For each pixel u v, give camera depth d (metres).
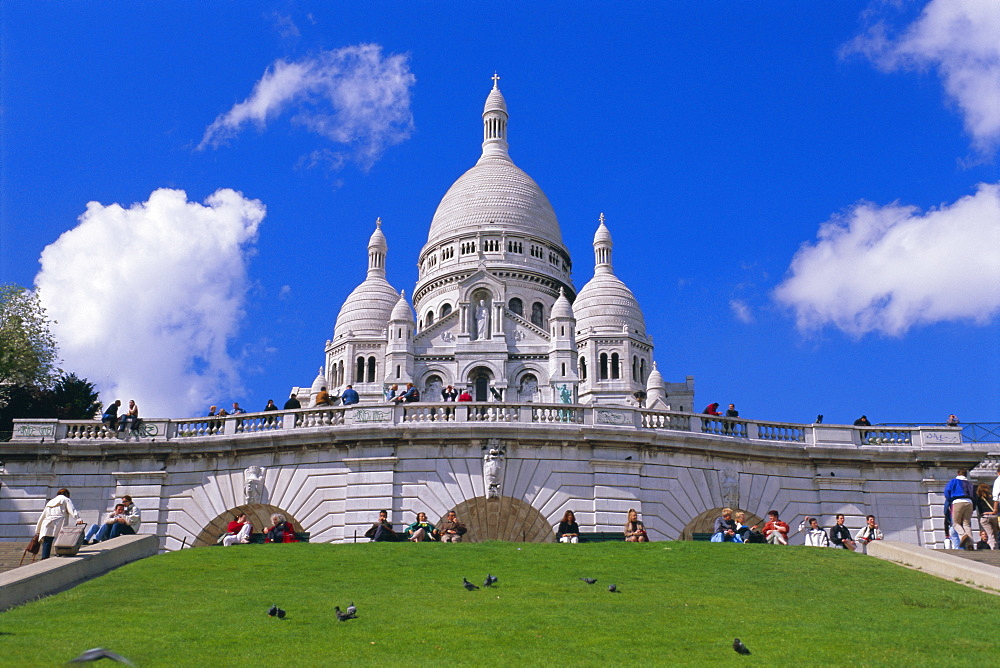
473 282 125.69
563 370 118.56
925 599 25.92
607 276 136.62
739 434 47.38
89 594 25.75
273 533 38.34
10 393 71.00
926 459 47.66
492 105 159.88
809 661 20.19
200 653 20.56
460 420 44.66
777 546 33.72
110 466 46.50
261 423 46.41
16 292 72.62
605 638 21.86
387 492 43.22
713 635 22.23
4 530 45.50
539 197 147.88
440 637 21.88
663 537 44.22
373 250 144.62
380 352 128.25
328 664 19.88
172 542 45.06
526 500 43.38
